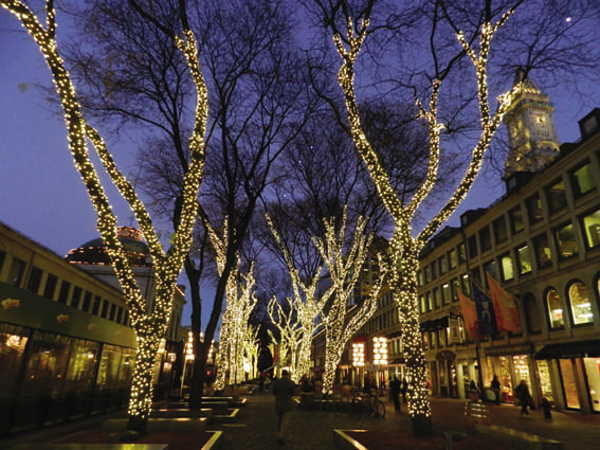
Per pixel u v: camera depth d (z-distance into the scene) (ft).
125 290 32.12
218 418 47.55
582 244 69.87
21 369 43.65
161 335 32.94
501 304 84.02
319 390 109.50
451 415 62.90
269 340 193.57
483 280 100.27
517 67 32.27
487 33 31.30
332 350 63.72
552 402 73.51
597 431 46.60
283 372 37.09
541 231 80.12
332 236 63.46
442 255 123.95
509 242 90.48
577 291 71.26
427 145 52.31
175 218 44.91
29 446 19.19
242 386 107.45
